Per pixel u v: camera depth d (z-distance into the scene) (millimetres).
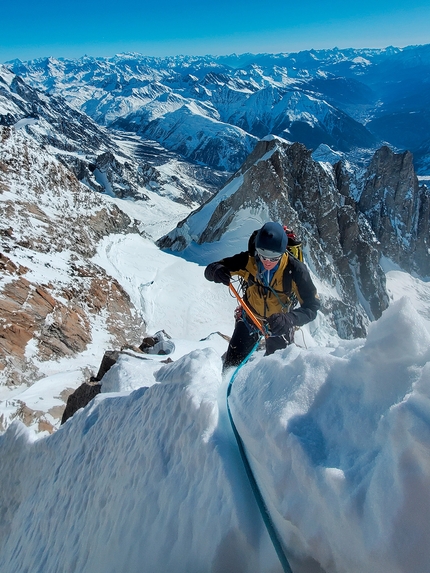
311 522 1606
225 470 2369
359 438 1655
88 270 34531
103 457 4754
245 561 2035
